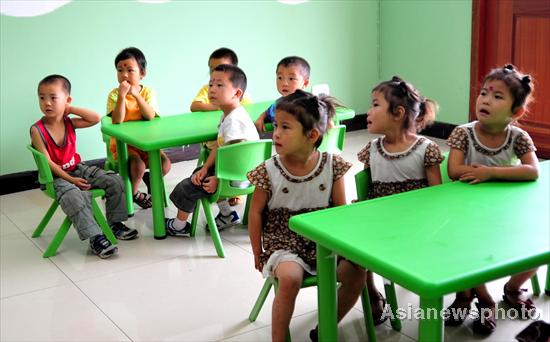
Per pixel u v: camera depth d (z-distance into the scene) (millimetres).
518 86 2100
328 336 1876
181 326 2395
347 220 1715
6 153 4203
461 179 2049
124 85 3408
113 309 2549
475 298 2461
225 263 2955
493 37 4719
